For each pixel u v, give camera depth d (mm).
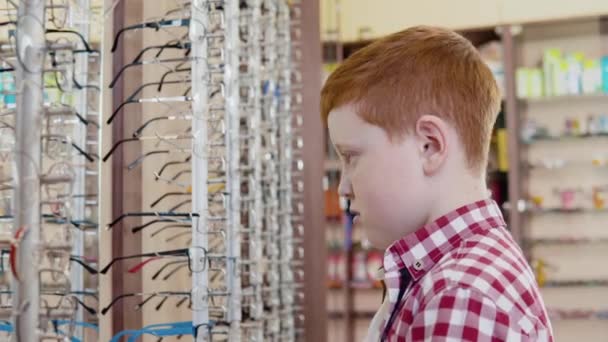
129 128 1384
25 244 844
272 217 1985
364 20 4855
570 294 4781
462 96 896
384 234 910
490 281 780
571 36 4852
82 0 1076
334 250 4859
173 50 1564
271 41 2068
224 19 1396
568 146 4836
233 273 1394
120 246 1350
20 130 857
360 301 4887
